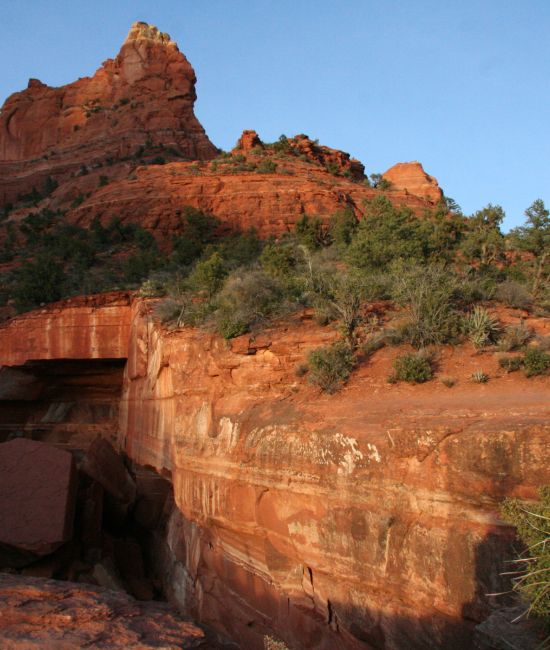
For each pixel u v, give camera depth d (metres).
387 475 11.49
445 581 9.95
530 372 15.79
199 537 19.61
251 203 62.72
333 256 38.09
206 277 28.23
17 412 37.84
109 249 59.94
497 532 9.41
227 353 19.47
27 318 35.12
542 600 7.57
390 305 22.45
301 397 16.84
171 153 106.69
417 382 16.45
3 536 22.95
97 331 33.19
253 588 15.85
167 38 130.75
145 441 26.75
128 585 25.06
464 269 29.72
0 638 9.05
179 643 9.69
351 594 12.01
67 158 115.88
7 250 68.06
